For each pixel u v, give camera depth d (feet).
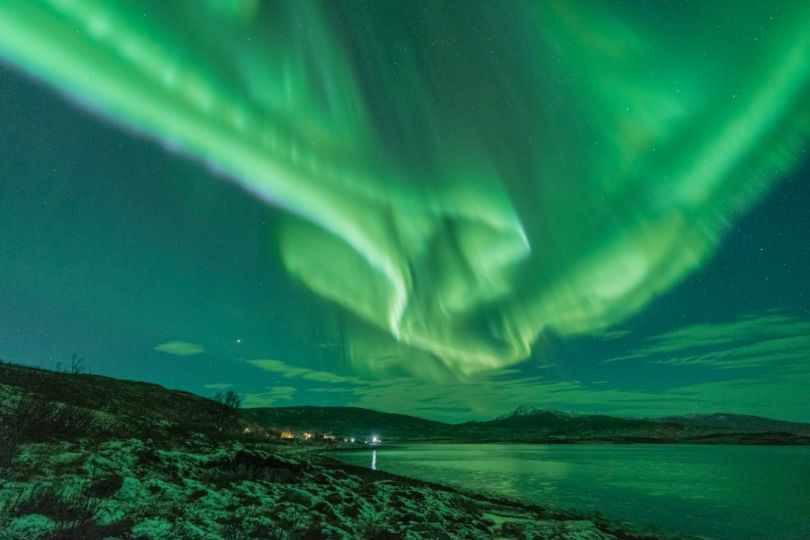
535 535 51.67
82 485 32.71
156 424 94.27
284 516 35.70
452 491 102.68
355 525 40.16
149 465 46.16
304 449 299.38
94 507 28.19
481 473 196.65
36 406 51.67
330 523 37.96
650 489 158.81
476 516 65.10
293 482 57.06
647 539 66.08
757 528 86.94
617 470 253.65
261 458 60.08
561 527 58.49
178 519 29.66
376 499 59.62
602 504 112.68
